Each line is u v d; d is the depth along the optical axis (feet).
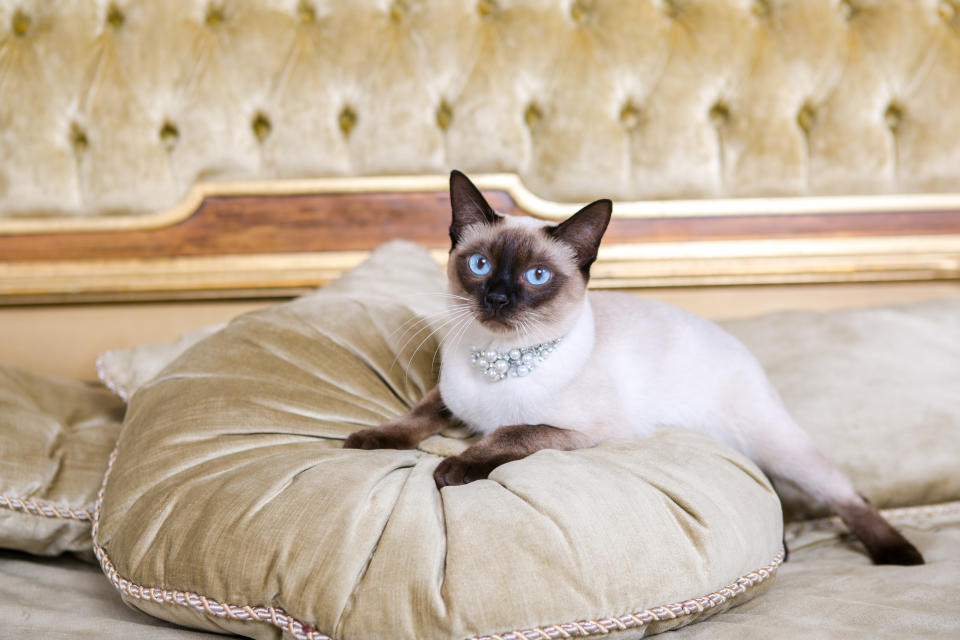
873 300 7.45
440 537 3.29
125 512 3.93
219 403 4.32
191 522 3.58
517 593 3.10
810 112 7.39
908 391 5.67
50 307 7.22
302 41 7.28
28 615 3.64
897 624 3.44
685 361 4.84
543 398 4.32
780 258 7.33
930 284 7.45
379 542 3.28
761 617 3.60
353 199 7.25
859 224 7.35
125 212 7.19
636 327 4.81
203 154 7.19
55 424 5.01
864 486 5.32
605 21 7.38
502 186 7.25
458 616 3.04
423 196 7.29
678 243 7.32
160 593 3.51
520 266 4.31
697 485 3.76
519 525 3.28
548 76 7.34
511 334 4.30
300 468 3.67
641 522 3.42
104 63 7.16
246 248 7.23
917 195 7.33
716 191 7.36
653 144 7.33
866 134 7.32
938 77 7.31
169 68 7.18
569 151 7.30
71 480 4.66
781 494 5.33
